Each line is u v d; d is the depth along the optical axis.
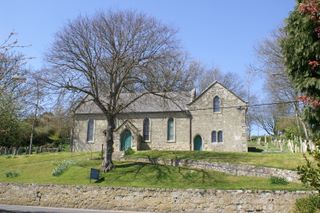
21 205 29.94
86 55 34.69
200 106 49.50
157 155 40.16
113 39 34.62
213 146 48.00
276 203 23.92
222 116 48.47
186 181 30.77
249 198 24.59
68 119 39.41
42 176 35.66
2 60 16.41
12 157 48.97
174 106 50.31
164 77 35.16
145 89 35.53
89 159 40.84
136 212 26.14
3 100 20.77
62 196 29.12
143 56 34.50
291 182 29.17
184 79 36.59
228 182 30.22
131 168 34.88
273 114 70.75
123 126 50.59
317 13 13.60
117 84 35.62
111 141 35.75
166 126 50.16
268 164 33.50
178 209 25.97
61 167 36.66
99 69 35.09
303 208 14.27
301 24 14.71
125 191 27.50
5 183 31.28
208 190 25.61
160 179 31.41
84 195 28.50
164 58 34.66
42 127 64.56
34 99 34.88
